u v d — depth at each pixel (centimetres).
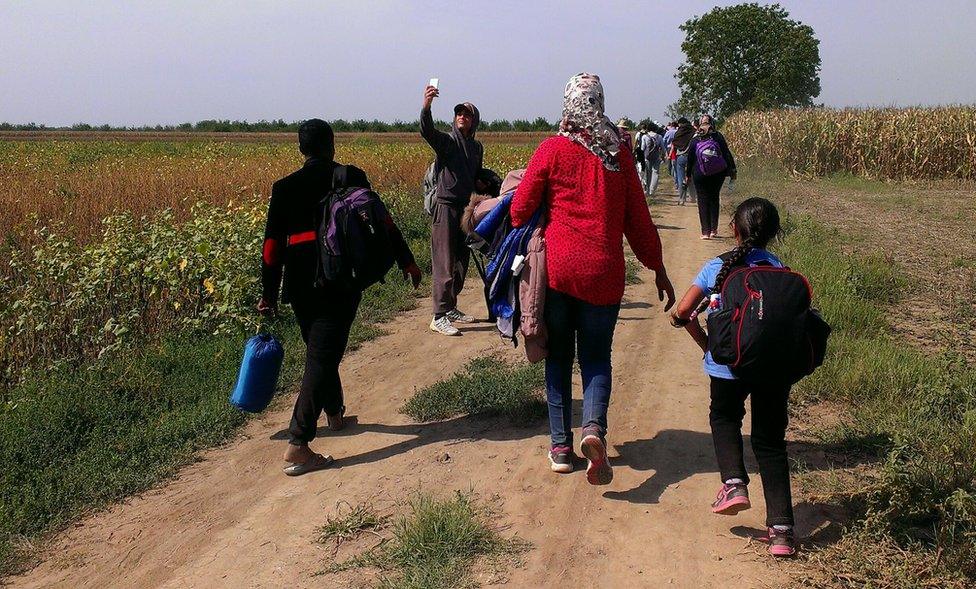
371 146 3422
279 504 419
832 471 396
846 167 2427
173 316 739
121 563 374
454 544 354
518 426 498
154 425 530
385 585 328
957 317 683
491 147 3144
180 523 408
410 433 503
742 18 7719
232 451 498
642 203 401
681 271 958
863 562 322
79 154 3300
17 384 632
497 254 412
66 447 505
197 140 6362
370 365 645
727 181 2119
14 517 419
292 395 583
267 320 718
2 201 1409
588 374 404
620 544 355
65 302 677
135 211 1429
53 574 371
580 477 423
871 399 487
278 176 1941
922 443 391
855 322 637
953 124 2286
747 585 319
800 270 809
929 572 311
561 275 389
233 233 819
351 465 461
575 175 388
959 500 310
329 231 439
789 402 493
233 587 344
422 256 998
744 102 7800
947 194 1878
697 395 539
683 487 406
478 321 762
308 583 341
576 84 396
